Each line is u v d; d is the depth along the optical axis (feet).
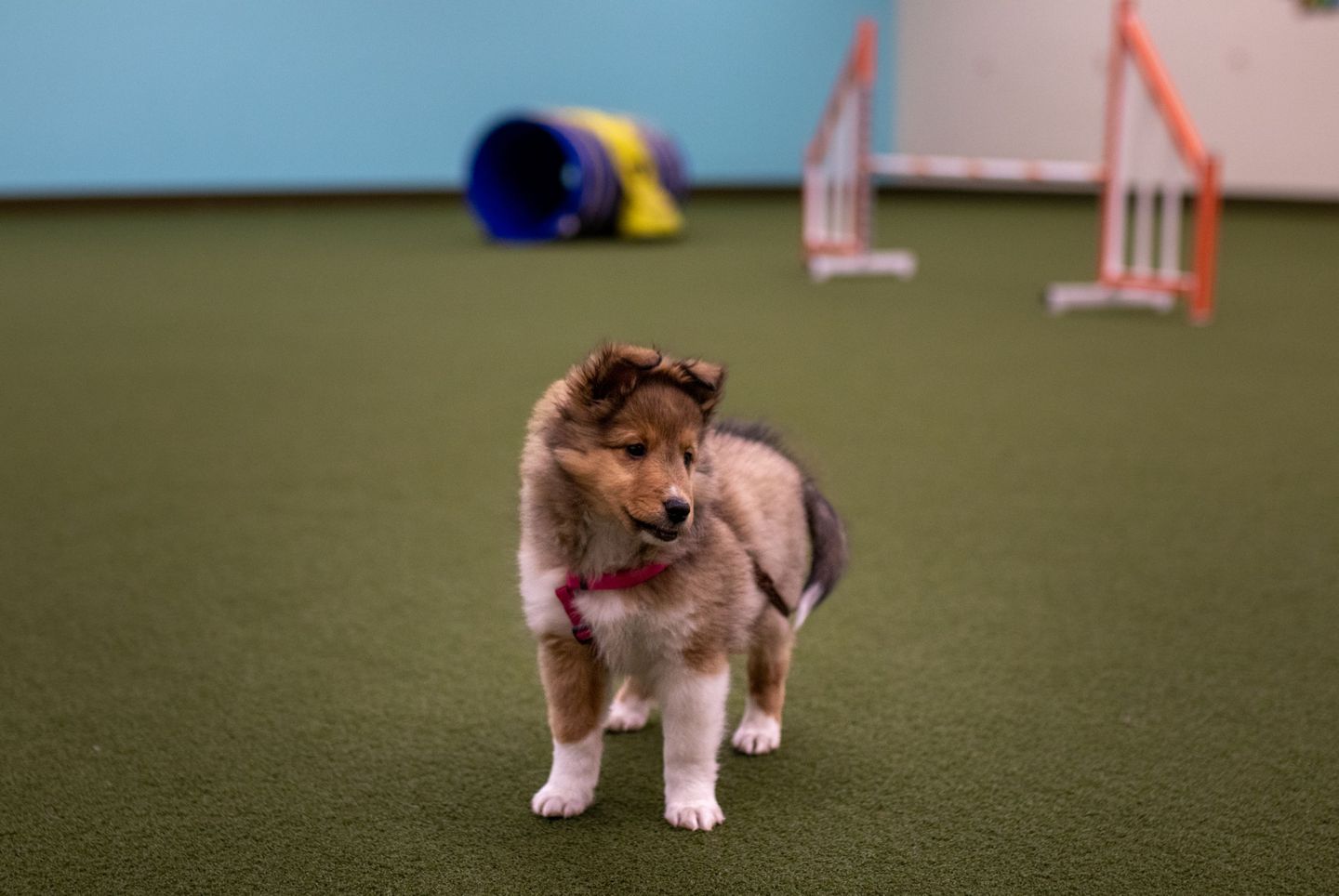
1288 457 15.87
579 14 53.47
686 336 24.20
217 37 47.80
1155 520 13.47
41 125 45.85
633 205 40.91
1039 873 7.15
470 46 51.98
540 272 33.40
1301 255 36.17
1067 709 9.21
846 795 8.03
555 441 7.12
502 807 7.91
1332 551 12.48
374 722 9.07
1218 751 8.57
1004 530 13.20
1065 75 54.24
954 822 7.70
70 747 8.71
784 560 8.13
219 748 8.70
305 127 49.96
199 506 14.15
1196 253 25.89
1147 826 7.64
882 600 11.30
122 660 10.16
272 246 38.73
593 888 7.04
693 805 7.64
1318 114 46.83
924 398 19.17
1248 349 22.85
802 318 26.48
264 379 20.65
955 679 9.73
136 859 7.34
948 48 58.29
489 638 10.54
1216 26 48.96
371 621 10.91
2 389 19.93
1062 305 27.68
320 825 7.71
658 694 7.56
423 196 52.60
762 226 45.85
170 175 48.19
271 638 10.57
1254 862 7.25
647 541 6.93
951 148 59.11
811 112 58.59
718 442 8.36
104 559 12.49
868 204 32.78
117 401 19.20
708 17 55.77
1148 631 10.61
